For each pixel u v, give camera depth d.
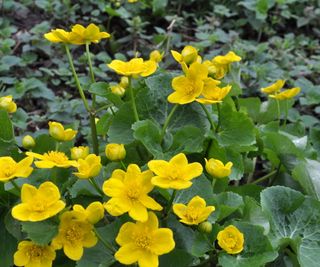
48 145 0.49
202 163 0.51
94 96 0.53
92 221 0.38
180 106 0.51
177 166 0.39
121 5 1.08
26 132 0.77
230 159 0.50
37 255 0.39
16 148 0.48
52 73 0.88
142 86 0.54
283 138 0.56
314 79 0.97
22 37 0.94
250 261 0.41
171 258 0.42
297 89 0.60
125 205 0.38
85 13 1.07
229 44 0.97
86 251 0.42
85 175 0.41
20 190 0.42
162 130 0.48
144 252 0.38
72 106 0.79
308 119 0.81
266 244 0.41
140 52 0.99
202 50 1.00
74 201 0.46
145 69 0.46
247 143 0.49
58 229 0.38
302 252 0.46
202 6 1.13
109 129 0.51
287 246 0.47
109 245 0.40
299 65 0.98
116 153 0.43
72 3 1.09
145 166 0.45
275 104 0.67
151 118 0.51
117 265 0.42
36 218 0.37
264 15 1.03
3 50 0.90
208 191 0.44
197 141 0.48
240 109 0.62
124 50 1.01
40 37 0.93
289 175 0.59
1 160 0.40
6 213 0.46
